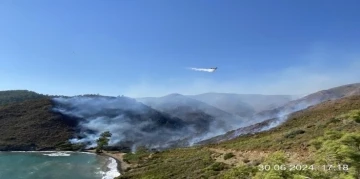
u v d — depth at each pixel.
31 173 82.69
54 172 83.88
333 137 44.69
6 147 132.12
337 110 94.38
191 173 61.25
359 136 36.59
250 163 53.12
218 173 55.94
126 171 83.12
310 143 50.56
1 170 86.38
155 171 72.75
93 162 101.50
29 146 136.12
